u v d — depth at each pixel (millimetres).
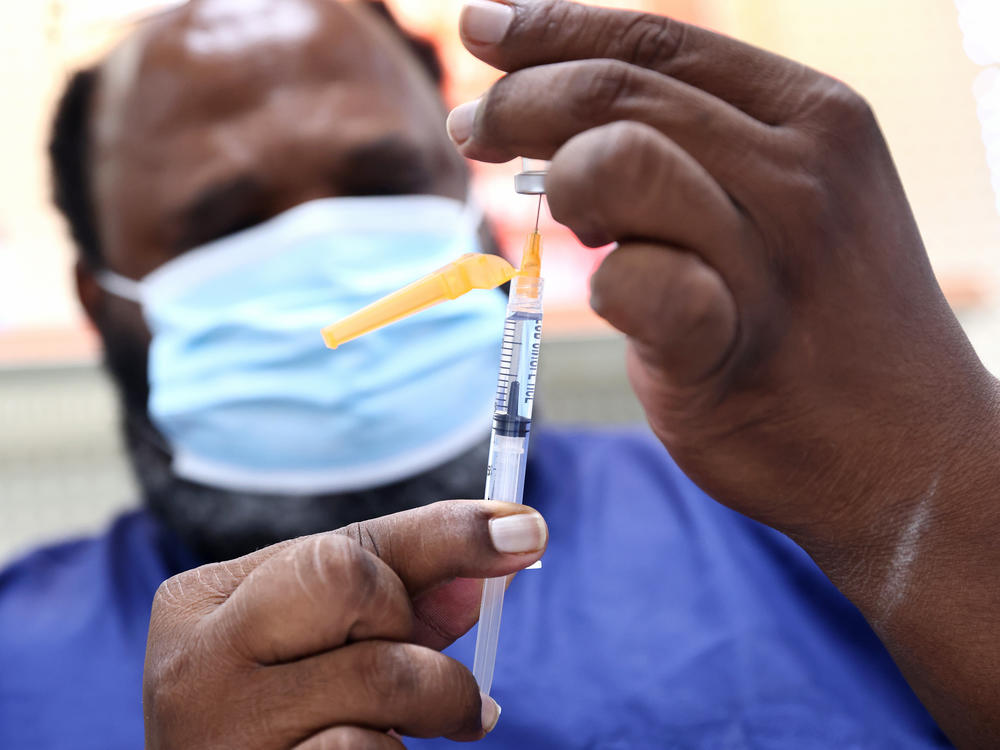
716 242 495
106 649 1239
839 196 552
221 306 1382
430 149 1484
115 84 1438
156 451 1442
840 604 1165
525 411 649
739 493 643
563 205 488
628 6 2148
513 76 530
